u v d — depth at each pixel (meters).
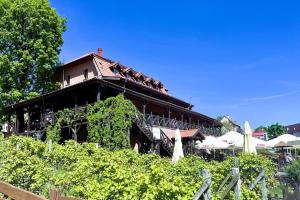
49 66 32.72
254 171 11.35
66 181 8.08
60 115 25.58
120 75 32.03
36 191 8.30
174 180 5.88
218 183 9.17
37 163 9.39
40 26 32.75
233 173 7.65
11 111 31.17
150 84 36.75
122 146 21.48
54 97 27.02
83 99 28.58
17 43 32.22
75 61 32.19
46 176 8.52
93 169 8.23
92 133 22.67
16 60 31.95
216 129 41.78
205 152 31.66
